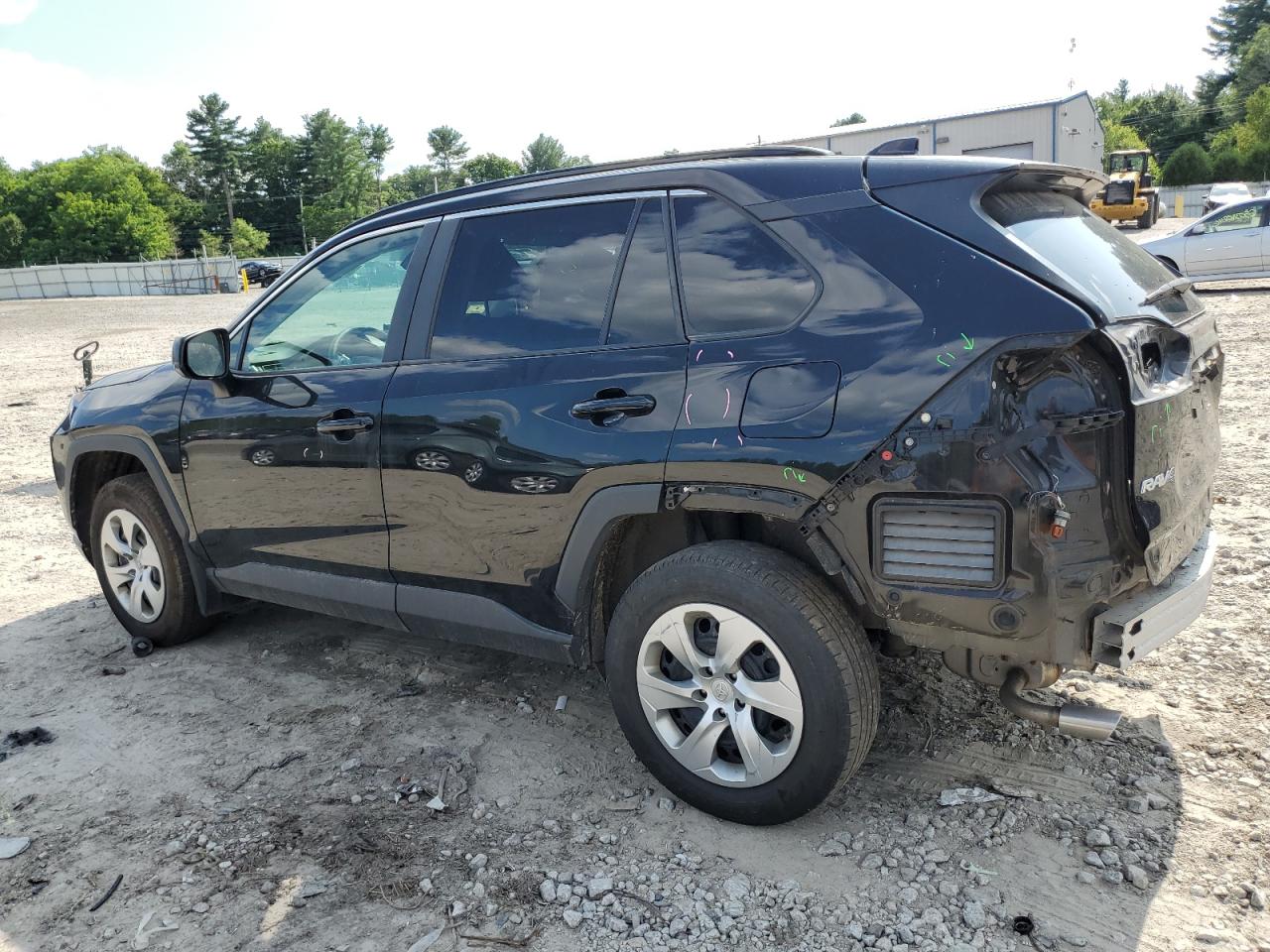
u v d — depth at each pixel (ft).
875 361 8.20
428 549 11.21
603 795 10.27
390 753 11.35
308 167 379.96
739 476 8.75
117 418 14.14
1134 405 7.76
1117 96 418.92
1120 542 7.98
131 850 9.70
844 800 9.85
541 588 10.38
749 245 9.22
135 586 14.83
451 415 10.65
